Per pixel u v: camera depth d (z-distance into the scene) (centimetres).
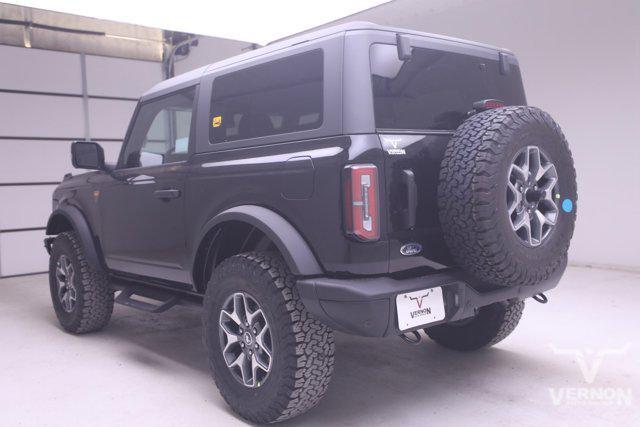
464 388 279
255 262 235
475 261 218
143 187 323
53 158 772
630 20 554
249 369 246
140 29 943
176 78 327
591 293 473
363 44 221
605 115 581
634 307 423
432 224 227
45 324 440
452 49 256
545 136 231
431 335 342
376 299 207
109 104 833
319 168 217
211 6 605
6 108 729
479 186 208
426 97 241
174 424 246
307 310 222
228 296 247
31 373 320
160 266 319
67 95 786
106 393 286
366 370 307
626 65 561
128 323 433
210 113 284
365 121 213
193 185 284
